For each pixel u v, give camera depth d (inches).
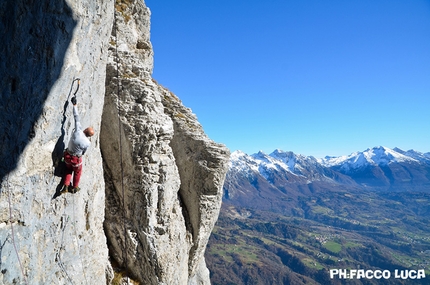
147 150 584.7
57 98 363.3
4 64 294.4
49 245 381.4
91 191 483.8
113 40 706.8
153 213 600.4
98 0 402.9
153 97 625.0
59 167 390.0
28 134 331.0
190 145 776.3
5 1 285.3
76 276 436.5
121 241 587.8
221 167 753.6
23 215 334.3
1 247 307.9
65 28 346.3
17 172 323.0
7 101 303.1
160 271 600.1
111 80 606.5
